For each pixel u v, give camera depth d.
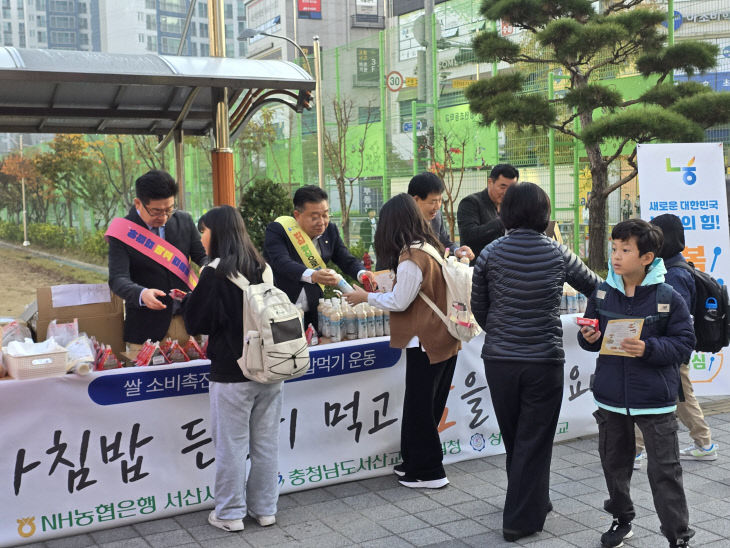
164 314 4.11
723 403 5.96
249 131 20.81
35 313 4.60
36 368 3.49
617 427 3.35
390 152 17.95
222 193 7.90
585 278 3.62
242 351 3.50
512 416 3.59
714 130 13.45
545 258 3.48
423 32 16.89
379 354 4.36
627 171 14.73
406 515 3.86
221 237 3.52
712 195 5.98
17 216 32.09
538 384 3.46
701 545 3.43
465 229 5.14
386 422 4.43
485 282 3.61
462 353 4.62
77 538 3.62
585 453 4.79
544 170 14.52
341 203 18.92
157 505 3.83
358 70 19.17
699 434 4.59
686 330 3.21
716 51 12.30
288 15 42.62
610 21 12.34
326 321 4.36
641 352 3.15
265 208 8.66
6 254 25.33
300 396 4.16
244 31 17.23
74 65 5.93
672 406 3.25
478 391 4.70
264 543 3.54
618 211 15.40
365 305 4.41
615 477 3.40
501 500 4.05
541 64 13.97
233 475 3.63
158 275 4.12
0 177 30.61
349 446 4.33
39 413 3.53
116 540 3.59
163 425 3.83
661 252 4.06
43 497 3.57
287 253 4.29
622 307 3.30
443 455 4.60
